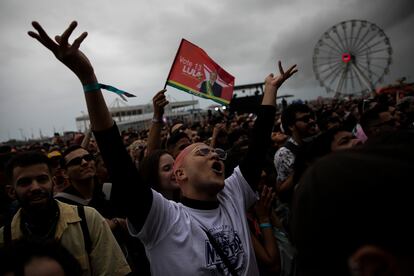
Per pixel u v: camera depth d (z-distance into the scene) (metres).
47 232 1.97
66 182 3.33
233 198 1.99
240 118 10.09
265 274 2.22
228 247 1.69
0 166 3.34
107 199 3.13
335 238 0.55
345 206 0.53
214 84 3.88
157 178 2.84
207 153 1.85
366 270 0.52
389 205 0.50
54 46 1.48
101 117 1.62
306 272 0.62
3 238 1.96
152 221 1.62
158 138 3.60
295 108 3.70
